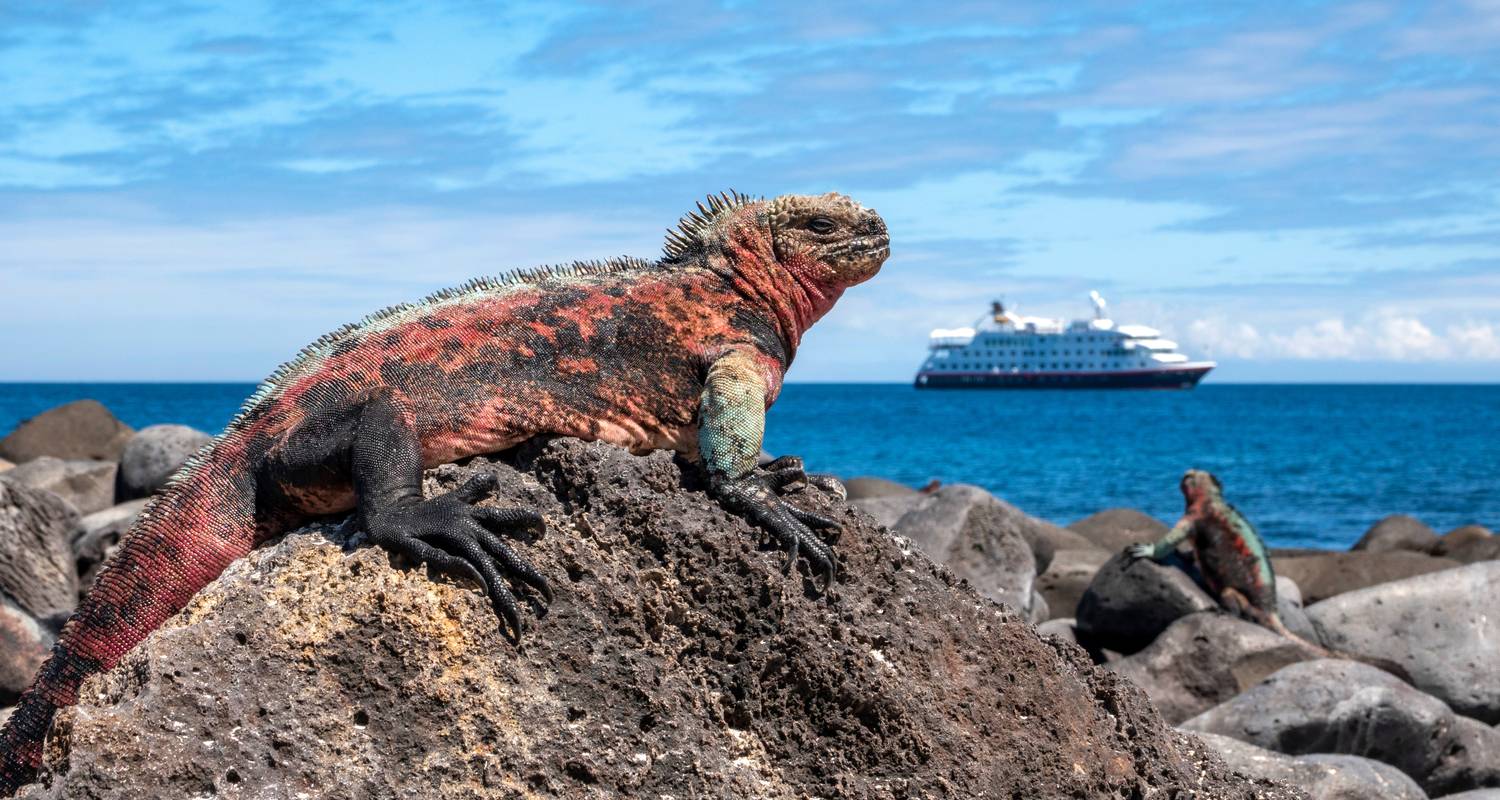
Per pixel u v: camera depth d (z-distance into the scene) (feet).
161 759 15.67
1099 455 221.66
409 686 16.69
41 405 432.66
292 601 17.04
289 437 18.54
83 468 73.56
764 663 17.85
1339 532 121.49
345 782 16.20
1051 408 478.59
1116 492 156.66
